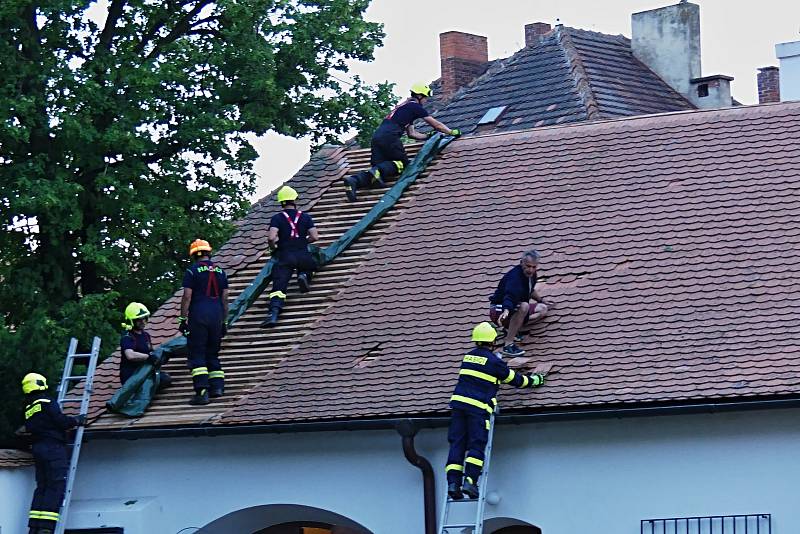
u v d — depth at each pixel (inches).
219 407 899.4
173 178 1325.0
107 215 1305.4
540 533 869.8
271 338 943.0
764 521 799.1
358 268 970.7
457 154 1035.9
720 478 809.5
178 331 979.9
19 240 1316.4
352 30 1376.7
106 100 1257.4
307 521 926.4
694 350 834.2
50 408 880.9
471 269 940.0
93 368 911.7
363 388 879.1
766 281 865.5
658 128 1002.7
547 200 973.2
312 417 866.8
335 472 880.3
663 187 954.7
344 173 1064.8
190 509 901.2
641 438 824.9
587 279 905.5
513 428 845.2
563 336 870.4
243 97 1349.7
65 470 884.6
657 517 816.9
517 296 860.6
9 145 1257.4
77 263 1362.0
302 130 1397.6
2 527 868.0
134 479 912.3
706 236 908.6
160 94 1311.5
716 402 798.5
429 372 876.0
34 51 1285.7
